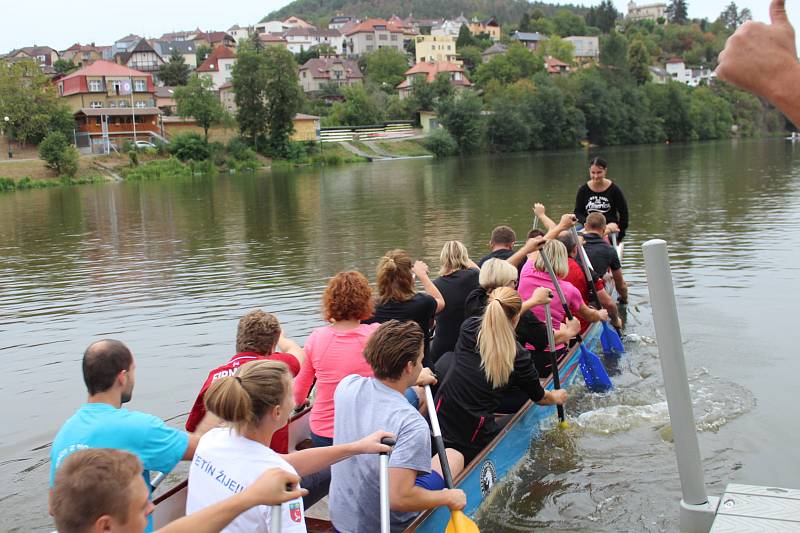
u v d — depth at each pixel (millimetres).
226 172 53531
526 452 5293
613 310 8445
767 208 18266
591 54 143125
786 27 1257
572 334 6367
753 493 3158
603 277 8945
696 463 3381
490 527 4445
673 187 25250
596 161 9586
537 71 96688
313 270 12734
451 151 64688
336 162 60594
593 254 8578
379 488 3373
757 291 9680
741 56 1259
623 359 7574
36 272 13836
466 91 73750
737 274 10734
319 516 4406
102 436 3135
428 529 3771
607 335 7621
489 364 4414
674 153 52375
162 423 3311
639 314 9258
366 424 3428
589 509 4633
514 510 4645
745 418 5766
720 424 5684
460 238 15516
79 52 119500
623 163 42031
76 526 2041
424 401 4914
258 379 2836
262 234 17781
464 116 66250
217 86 105562
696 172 31891
